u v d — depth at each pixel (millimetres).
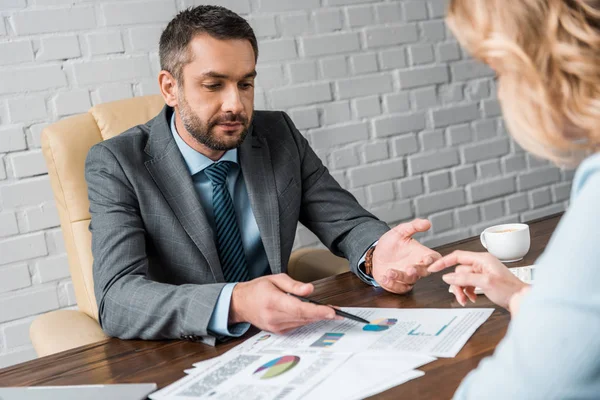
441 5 2641
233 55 1315
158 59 2162
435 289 1131
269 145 1544
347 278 1299
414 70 2592
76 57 2051
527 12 540
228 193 1464
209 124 1346
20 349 2004
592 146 563
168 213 1351
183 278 1356
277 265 1416
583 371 470
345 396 748
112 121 1624
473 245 1397
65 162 1545
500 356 530
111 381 903
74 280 1545
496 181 2785
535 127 560
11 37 1970
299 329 1003
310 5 2381
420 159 2615
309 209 1573
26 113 1994
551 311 484
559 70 536
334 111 2438
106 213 1303
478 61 598
